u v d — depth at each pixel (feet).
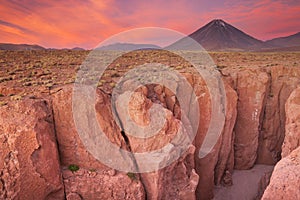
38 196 38.17
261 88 75.10
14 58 92.84
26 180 36.94
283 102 80.28
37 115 39.01
